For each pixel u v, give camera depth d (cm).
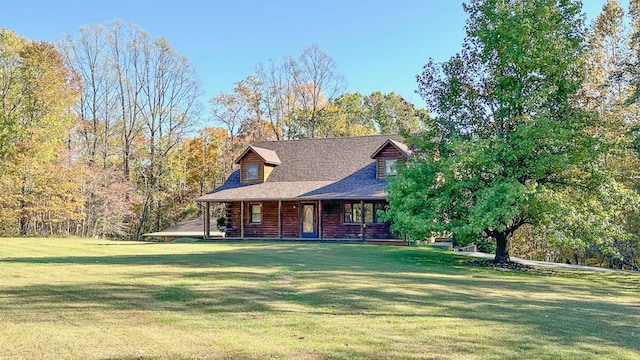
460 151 1467
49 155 2948
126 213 3744
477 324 660
